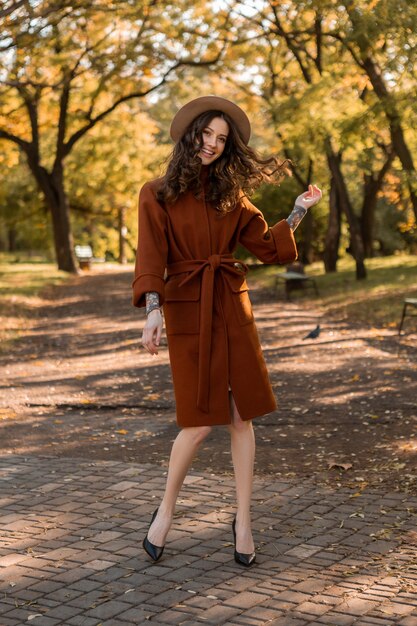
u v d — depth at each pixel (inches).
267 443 256.2
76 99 1417.3
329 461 229.9
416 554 161.2
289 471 223.0
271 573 154.9
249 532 160.1
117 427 290.4
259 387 158.6
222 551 166.1
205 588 148.9
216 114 155.1
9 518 189.2
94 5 739.4
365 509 187.8
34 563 162.2
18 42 650.2
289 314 709.3
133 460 241.3
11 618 139.5
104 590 149.4
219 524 181.2
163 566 159.3
